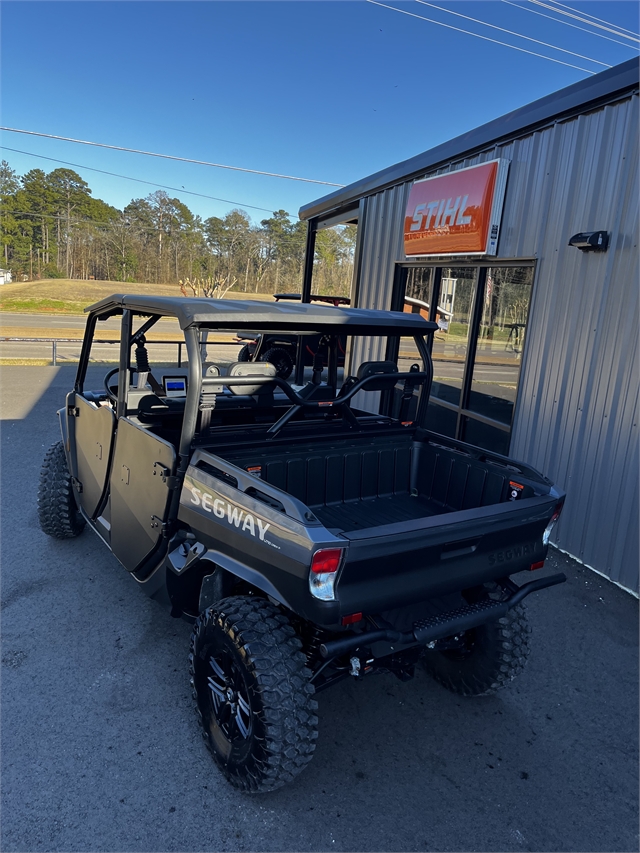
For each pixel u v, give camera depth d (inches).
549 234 206.5
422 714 121.3
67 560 174.7
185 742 108.1
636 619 161.8
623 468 178.1
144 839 88.2
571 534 199.8
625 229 176.2
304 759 90.6
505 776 105.6
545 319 208.8
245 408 152.7
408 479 147.8
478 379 255.4
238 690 96.3
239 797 97.1
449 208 250.2
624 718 122.8
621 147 177.2
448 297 274.7
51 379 492.4
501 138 229.1
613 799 101.7
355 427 141.9
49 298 2293.3
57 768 100.3
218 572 107.7
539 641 149.2
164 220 3887.8
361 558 84.2
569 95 193.5
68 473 175.9
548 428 208.8
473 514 98.1
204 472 103.7
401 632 92.8
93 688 121.0
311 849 88.4
